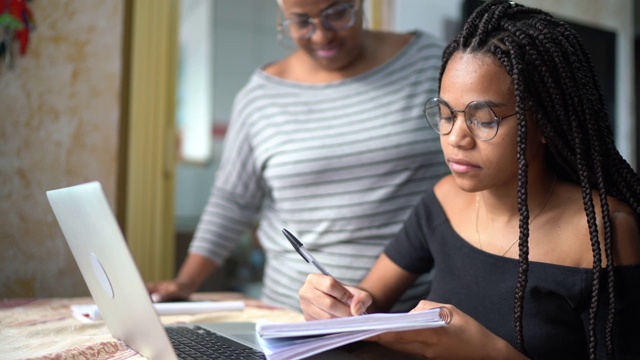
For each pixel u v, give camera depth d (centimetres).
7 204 192
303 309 107
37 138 195
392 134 160
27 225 194
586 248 100
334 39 154
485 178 96
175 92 224
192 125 408
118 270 87
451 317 91
